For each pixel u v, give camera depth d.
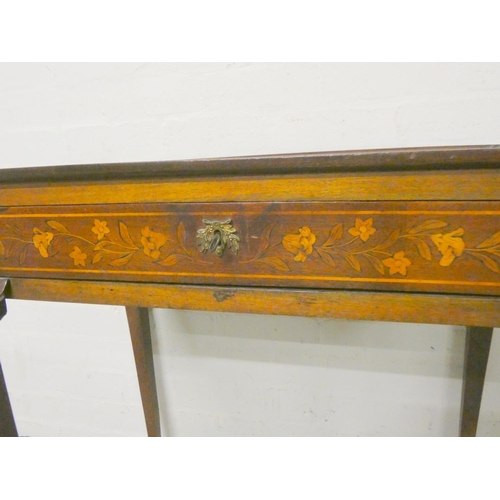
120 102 0.82
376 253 0.45
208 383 0.97
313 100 0.75
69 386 1.07
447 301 0.44
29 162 0.90
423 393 0.86
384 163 0.41
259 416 0.97
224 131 0.80
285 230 0.46
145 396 0.91
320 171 0.43
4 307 0.57
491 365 0.82
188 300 0.51
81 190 0.51
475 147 0.40
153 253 0.51
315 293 0.47
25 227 0.55
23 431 1.15
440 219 0.42
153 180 0.48
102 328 0.99
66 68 0.82
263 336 0.91
